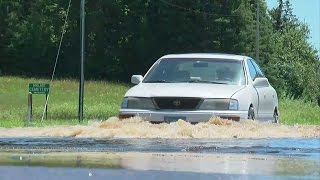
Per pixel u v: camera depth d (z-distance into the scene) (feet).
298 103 447.42
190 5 645.10
